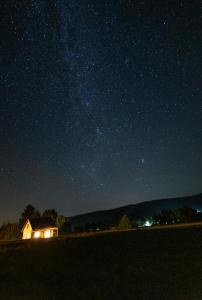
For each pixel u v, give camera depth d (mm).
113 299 12188
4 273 16812
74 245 21953
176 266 15586
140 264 16531
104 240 22562
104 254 19172
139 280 14133
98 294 12852
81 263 17781
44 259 19156
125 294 12594
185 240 20156
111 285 13844
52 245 22625
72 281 14844
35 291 13703
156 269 15477
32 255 20234
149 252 18594
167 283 13391
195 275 14008
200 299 11289
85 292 13219
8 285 14750
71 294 13102
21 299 12797
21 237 41281
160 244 19984
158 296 12031
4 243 25625
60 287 14109
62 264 17875
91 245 21516
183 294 11961
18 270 17234
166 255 17625
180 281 13469
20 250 21797
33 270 17094
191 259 16422
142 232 23719
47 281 15117
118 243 21359
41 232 39469
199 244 18938
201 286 12594
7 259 19641
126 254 18688
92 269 16516
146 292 12570
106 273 15641
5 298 13031
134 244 20688
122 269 16031
